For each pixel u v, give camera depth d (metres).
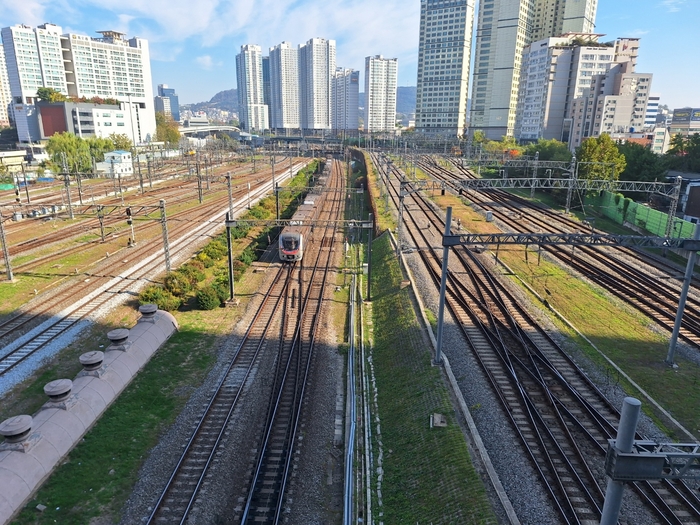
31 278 38.75
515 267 40.66
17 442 17.48
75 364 26.25
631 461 9.52
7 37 157.00
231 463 19.38
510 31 157.88
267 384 25.17
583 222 56.81
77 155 97.38
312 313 34.44
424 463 18.27
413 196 74.50
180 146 158.62
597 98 113.06
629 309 32.28
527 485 16.34
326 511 17.48
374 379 26.41
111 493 17.47
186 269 39.31
